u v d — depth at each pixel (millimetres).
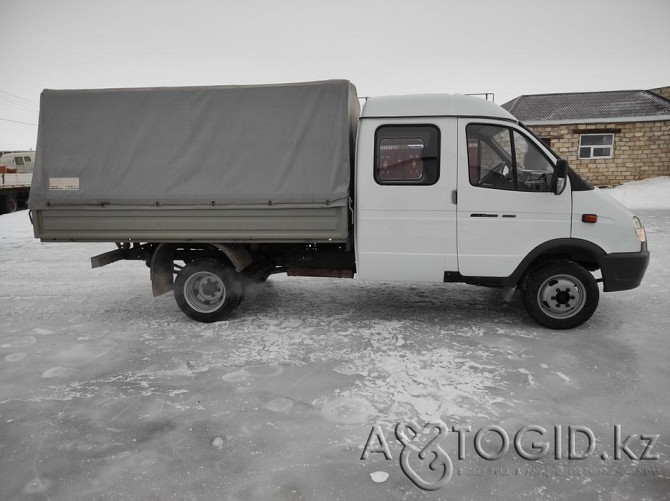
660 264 8016
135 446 3137
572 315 5051
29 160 22953
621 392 3746
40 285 7613
